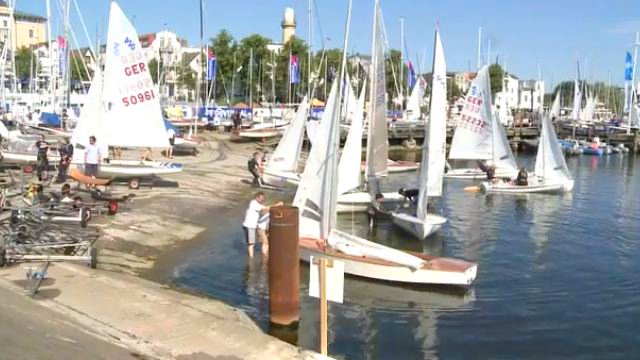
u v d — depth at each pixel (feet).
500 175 148.25
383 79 91.04
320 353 38.88
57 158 105.70
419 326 49.44
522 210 111.24
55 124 171.22
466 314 52.85
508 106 393.70
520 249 79.71
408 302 55.06
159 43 337.52
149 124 97.96
